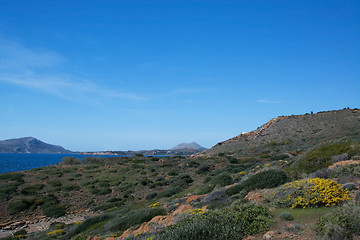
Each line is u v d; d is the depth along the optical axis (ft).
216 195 61.72
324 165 56.70
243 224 29.30
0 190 119.03
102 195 127.54
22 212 104.06
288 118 281.54
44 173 155.84
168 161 200.34
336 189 33.76
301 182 38.11
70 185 137.18
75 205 116.16
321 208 32.35
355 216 23.67
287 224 28.96
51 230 79.87
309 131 217.77
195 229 28.35
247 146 228.22
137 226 52.08
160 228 44.80
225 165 163.43
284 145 197.16
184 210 55.47
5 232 85.30
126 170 168.55
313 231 25.81
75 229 69.36
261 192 50.78
